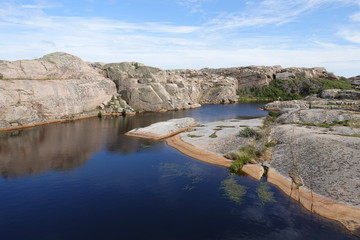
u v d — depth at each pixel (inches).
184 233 997.8
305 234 992.2
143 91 4687.5
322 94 4985.2
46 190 1368.1
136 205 1214.3
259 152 1895.9
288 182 1438.2
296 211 1163.3
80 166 1753.2
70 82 3811.5
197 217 1111.6
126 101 4729.3
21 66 3267.7
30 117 3127.5
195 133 2652.6
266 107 5172.2
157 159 1920.5
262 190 1375.5
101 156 1983.3
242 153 1887.3
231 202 1245.1
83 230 1010.7
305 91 7057.1
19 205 1202.0
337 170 1412.4
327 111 3090.6
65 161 1857.8
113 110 4323.3
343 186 1279.5
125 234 987.9
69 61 3949.3
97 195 1316.4
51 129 2972.4
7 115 2903.5
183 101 5349.4
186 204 1226.6
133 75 4950.8
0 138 2506.2
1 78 3011.8
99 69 4862.2
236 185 1444.4
